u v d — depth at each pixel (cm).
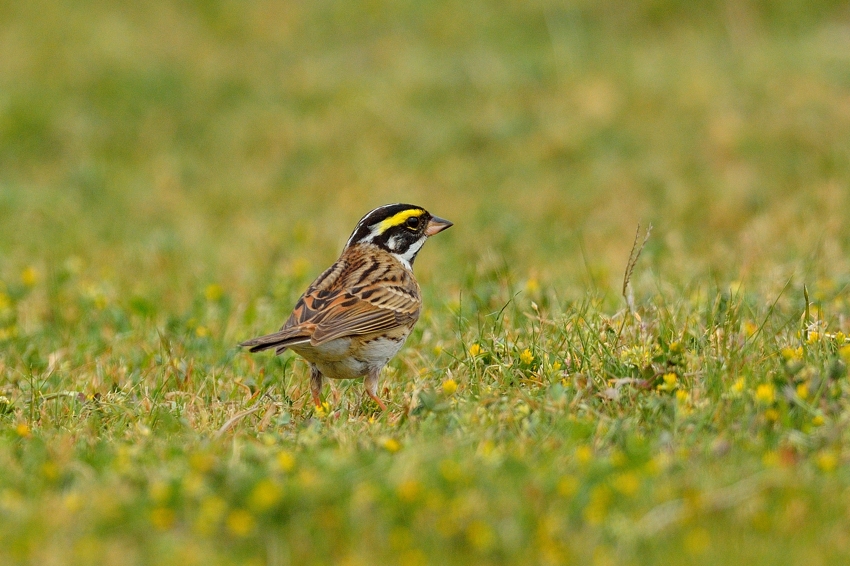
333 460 777
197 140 2564
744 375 926
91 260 1777
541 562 673
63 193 2259
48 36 2933
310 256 1789
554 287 1401
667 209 1992
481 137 2409
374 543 684
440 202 2158
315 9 3238
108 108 2678
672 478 755
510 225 1959
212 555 669
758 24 2984
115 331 1330
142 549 672
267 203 2217
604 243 1841
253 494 704
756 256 1541
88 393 1070
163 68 2844
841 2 3008
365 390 1040
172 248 1814
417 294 1097
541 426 873
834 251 1559
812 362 963
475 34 3095
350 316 1020
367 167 2339
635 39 3003
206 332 1280
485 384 991
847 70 2497
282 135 2498
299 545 682
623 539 684
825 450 802
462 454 780
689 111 2391
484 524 685
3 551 670
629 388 930
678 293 1281
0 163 2472
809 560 673
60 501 727
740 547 686
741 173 2125
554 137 2345
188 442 880
